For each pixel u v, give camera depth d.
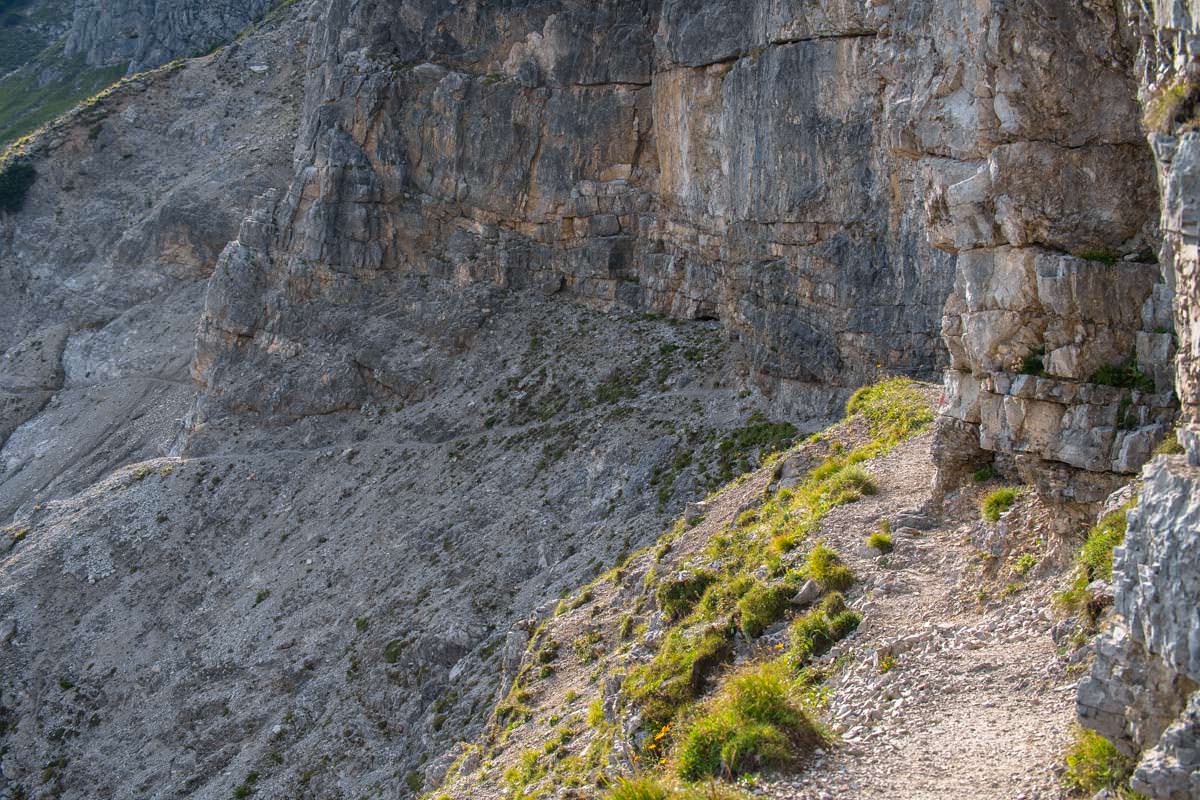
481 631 55.69
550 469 68.56
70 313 126.31
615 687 27.59
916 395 34.88
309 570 72.75
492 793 28.52
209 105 142.38
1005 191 19.70
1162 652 12.25
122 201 134.50
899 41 23.27
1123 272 18.83
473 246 89.25
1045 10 19.00
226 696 65.25
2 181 134.50
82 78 180.25
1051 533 20.09
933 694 17.61
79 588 80.62
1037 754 14.99
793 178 59.47
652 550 40.31
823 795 15.61
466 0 90.00
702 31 71.44
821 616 21.84
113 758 66.00
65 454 109.81
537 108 86.19
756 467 56.09
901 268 53.97
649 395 71.62
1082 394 19.19
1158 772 11.87
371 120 92.12
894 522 24.59
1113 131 18.89
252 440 89.88
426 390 85.31
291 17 153.12
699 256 77.19
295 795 52.72
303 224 95.06
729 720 17.73
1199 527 11.80
